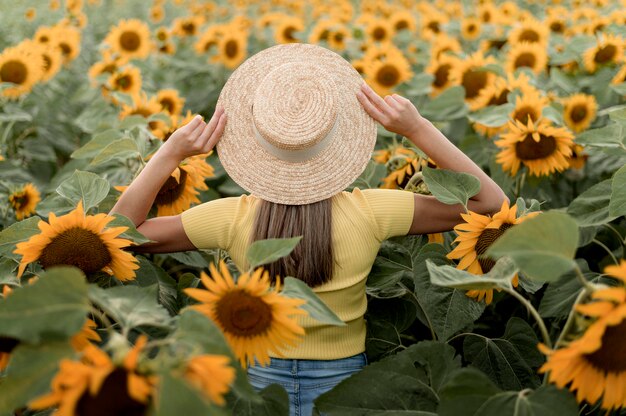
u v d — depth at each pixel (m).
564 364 1.61
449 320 2.30
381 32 6.64
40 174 4.88
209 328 1.59
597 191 2.66
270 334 1.85
